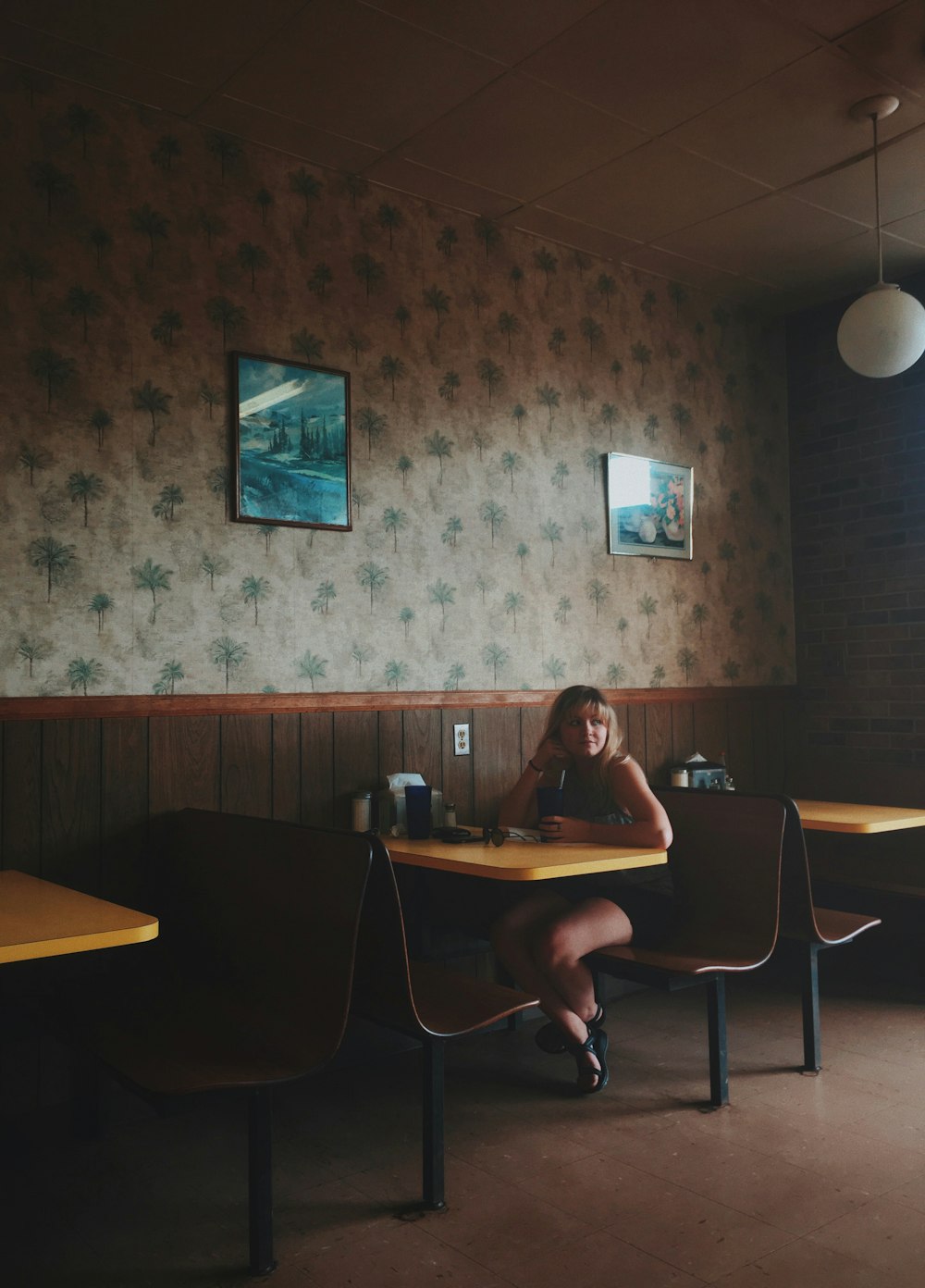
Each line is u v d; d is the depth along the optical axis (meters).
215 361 3.47
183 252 3.42
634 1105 3.02
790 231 4.43
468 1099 3.09
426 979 2.79
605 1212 2.38
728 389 5.18
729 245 4.56
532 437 4.35
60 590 3.12
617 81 3.30
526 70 3.23
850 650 5.18
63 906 2.30
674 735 4.77
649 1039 3.62
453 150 3.69
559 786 3.52
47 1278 2.13
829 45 3.14
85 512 3.17
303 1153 2.72
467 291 4.18
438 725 3.94
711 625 5.01
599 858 2.90
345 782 3.68
